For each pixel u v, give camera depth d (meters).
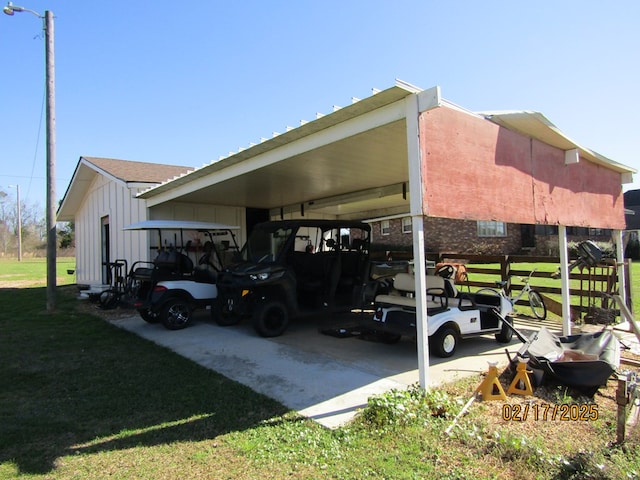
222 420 3.34
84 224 14.38
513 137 4.88
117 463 2.69
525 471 2.48
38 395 3.96
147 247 9.65
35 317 8.42
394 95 3.71
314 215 12.52
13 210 57.16
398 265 8.93
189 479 2.49
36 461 2.72
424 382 3.69
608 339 4.49
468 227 19.20
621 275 6.85
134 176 10.84
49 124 9.34
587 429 3.10
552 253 20.56
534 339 4.41
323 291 6.67
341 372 4.52
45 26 9.34
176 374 4.56
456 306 5.31
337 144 5.38
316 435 3.02
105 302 9.23
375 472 2.51
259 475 2.52
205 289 7.29
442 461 2.63
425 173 3.70
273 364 4.86
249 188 8.46
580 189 6.23
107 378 4.44
